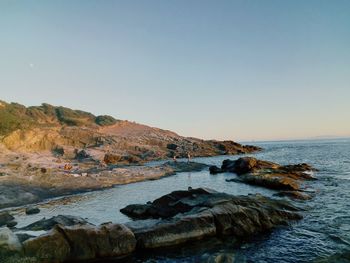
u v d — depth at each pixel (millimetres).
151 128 164625
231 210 19484
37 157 70438
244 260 14078
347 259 14461
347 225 20000
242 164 53875
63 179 41719
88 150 86750
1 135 78250
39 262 13562
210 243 17156
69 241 14891
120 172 52062
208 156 116875
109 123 156625
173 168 64438
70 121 145250
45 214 25969
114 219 23422
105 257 15281
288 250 16109
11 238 13672
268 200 23875
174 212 22094
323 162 72125
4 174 42250
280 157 98562
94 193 36500
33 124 107750
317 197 29375
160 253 15984
